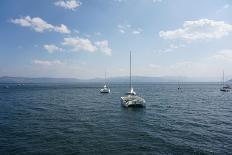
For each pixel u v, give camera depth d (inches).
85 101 3191.4
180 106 2573.8
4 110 2215.8
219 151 923.4
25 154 892.6
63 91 5876.0
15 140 1095.0
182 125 1467.8
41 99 3501.5
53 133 1235.9
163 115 1900.8
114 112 2079.2
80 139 1107.9
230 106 2598.4
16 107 2469.2
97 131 1288.1
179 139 1107.9
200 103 2923.2
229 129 1342.3
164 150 938.1
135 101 2305.6
